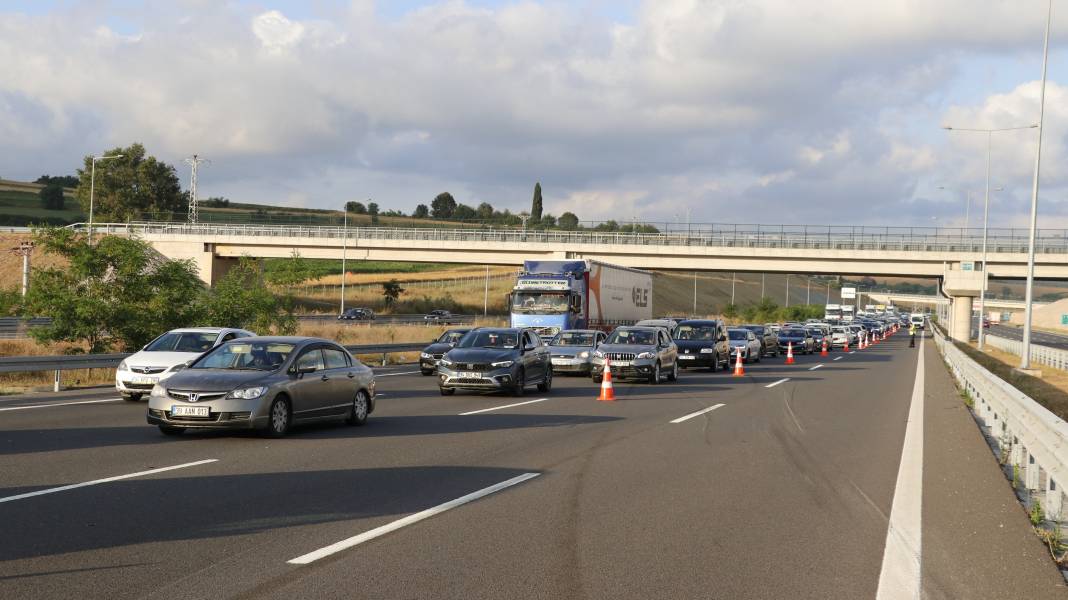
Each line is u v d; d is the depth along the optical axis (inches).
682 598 236.8
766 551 288.0
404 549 282.0
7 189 7303.2
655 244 2910.9
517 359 847.7
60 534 292.5
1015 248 2650.1
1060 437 331.3
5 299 1056.8
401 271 6028.5
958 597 242.4
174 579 244.7
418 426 613.0
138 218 5113.2
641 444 537.6
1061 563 279.6
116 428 571.8
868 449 530.3
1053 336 4212.6
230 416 512.1
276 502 350.3
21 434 539.2
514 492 380.5
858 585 251.9
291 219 7022.6
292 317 1334.9
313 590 237.3
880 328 3592.5
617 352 1045.2
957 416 730.2
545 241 3011.8
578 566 266.1
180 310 1150.3
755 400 851.4
